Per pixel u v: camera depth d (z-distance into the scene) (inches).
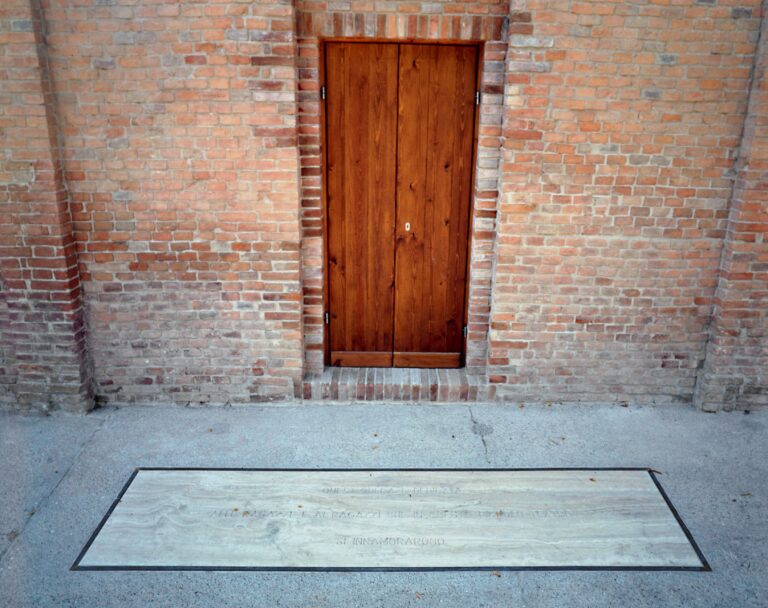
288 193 189.6
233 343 203.5
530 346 204.5
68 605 132.9
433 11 181.2
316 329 208.5
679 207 192.1
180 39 177.3
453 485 170.1
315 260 201.5
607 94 182.1
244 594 136.3
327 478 172.4
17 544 148.7
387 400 209.9
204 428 195.6
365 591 137.3
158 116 183.2
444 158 200.4
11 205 184.4
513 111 182.9
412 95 194.7
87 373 203.9
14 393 201.6
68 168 187.5
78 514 158.6
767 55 174.9
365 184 203.0
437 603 134.5
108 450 184.1
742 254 190.7
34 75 174.7
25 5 170.1
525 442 189.5
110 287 197.6
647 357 206.2
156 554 146.3
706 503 164.7
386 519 157.6
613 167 188.1
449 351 217.3
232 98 181.6
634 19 176.4
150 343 203.0
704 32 178.1
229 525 155.3
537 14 175.2
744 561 146.3
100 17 175.8
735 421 201.3
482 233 199.9
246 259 195.5
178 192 189.6
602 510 161.5
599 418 202.7
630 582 140.3
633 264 196.9
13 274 190.1
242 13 175.3
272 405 208.8
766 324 197.3
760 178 183.9
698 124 185.3
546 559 146.0
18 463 177.5
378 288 213.5
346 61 191.6
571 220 192.5
